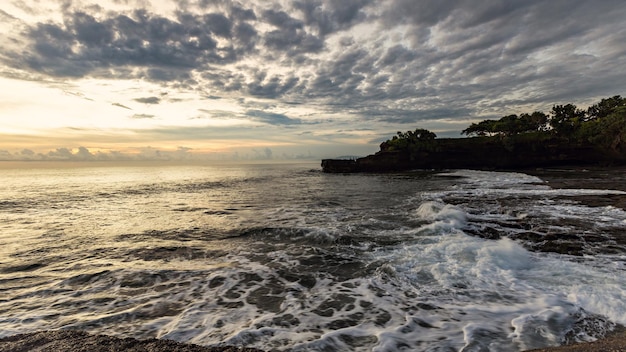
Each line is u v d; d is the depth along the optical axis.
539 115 80.06
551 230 10.74
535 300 5.73
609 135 55.94
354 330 4.94
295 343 4.56
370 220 14.04
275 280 7.36
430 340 4.54
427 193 24.61
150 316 5.59
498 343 4.36
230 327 5.12
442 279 6.98
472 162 68.62
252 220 14.81
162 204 21.80
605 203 15.51
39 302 6.24
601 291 5.84
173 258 9.21
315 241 10.77
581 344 4.09
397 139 81.94
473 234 10.86
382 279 7.21
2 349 4.26
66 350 4.23
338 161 76.94
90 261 8.98
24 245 10.81
